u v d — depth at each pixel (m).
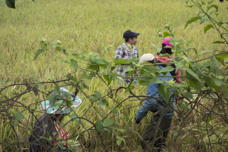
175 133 3.38
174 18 18.47
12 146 4.44
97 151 4.57
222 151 3.92
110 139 4.71
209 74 2.79
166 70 2.65
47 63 8.77
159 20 17.83
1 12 19.83
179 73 3.13
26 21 17.30
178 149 3.61
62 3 24.14
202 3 3.29
